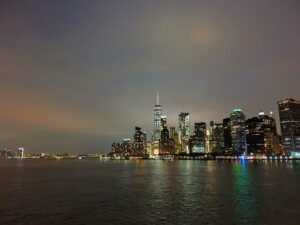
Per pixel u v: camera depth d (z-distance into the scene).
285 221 51.31
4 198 77.25
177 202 70.19
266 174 158.88
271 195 79.81
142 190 92.44
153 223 51.25
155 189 94.75
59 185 109.06
